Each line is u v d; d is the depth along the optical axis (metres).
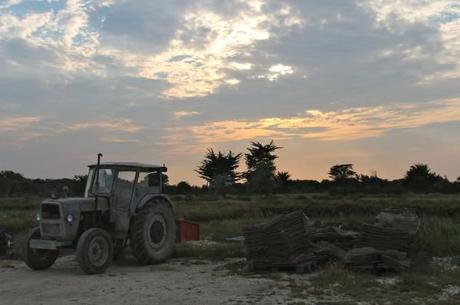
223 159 91.56
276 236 12.04
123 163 14.31
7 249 15.92
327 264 12.36
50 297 9.82
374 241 12.37
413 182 83.50
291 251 11.94
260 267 12.24
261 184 72.88
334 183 93.94
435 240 14.54
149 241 13.96
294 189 87.00
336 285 10.30
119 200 14.00
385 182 84.38
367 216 28.17
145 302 9.26
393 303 8.86
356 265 11.51
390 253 11.56
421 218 18.00
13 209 37.62
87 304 9.18
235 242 18.19
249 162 89.81
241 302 9.12
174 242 14.84
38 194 61.19
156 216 14.31
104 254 12.76
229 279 11.40
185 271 12.82
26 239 13.32
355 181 89.25
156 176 14.99
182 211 34.69
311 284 10.49
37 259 13.32
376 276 11.16
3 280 11.74
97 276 12.17
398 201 42.19
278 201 49.12
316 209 34.84
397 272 11.35
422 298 9.23
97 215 13.76
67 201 13.19
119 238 14.01
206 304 9.03
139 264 14.02
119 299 9.55
